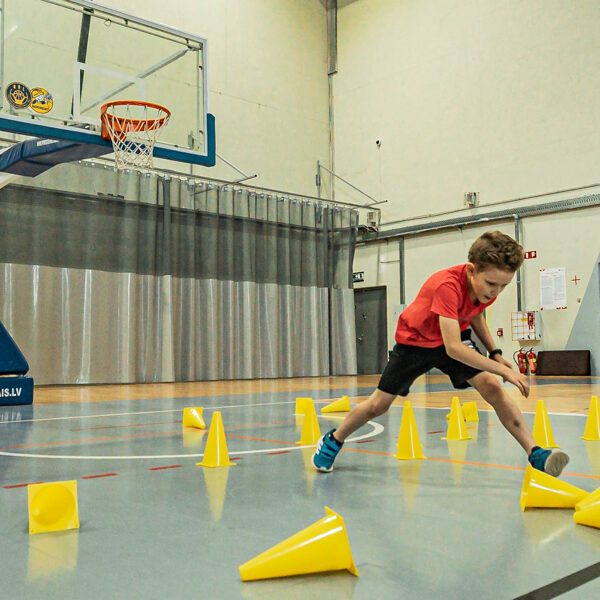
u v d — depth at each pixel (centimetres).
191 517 209
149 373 1179
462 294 247
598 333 1132
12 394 682
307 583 146
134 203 1169
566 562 159
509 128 1251
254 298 1341
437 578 148
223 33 1370
